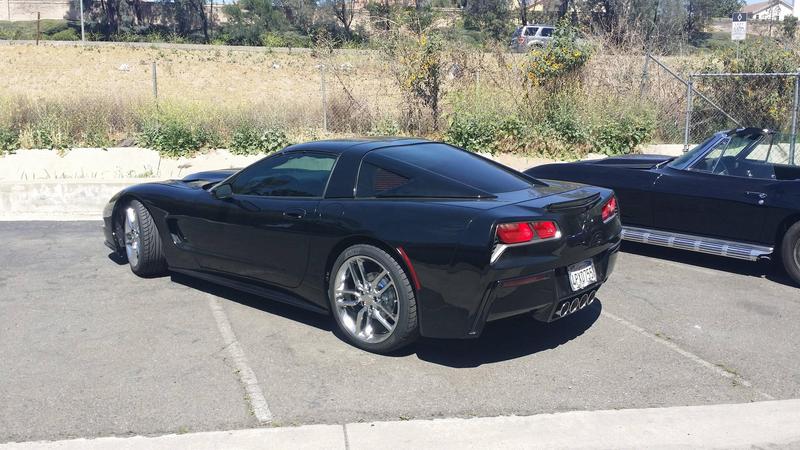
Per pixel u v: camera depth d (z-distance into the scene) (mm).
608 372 4422
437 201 4500
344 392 4105
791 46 14383
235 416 3807
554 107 13398
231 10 59875
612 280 6539
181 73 35938
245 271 5387
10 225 8672
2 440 3547
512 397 4059
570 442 3580
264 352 4688
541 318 4508
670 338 5031
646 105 13398
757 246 6516
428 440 3580
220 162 12586
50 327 5121
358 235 4551
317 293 4922
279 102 15242
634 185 7156
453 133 13000
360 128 13898
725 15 50375
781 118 13484
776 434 3682
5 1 70750
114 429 3662
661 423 3777
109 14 64250
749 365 4562
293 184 5133
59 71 35094
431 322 4344
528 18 53375
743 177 6598
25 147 12828
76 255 7184
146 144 12984
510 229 4148
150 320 5277
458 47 14109
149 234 6105
